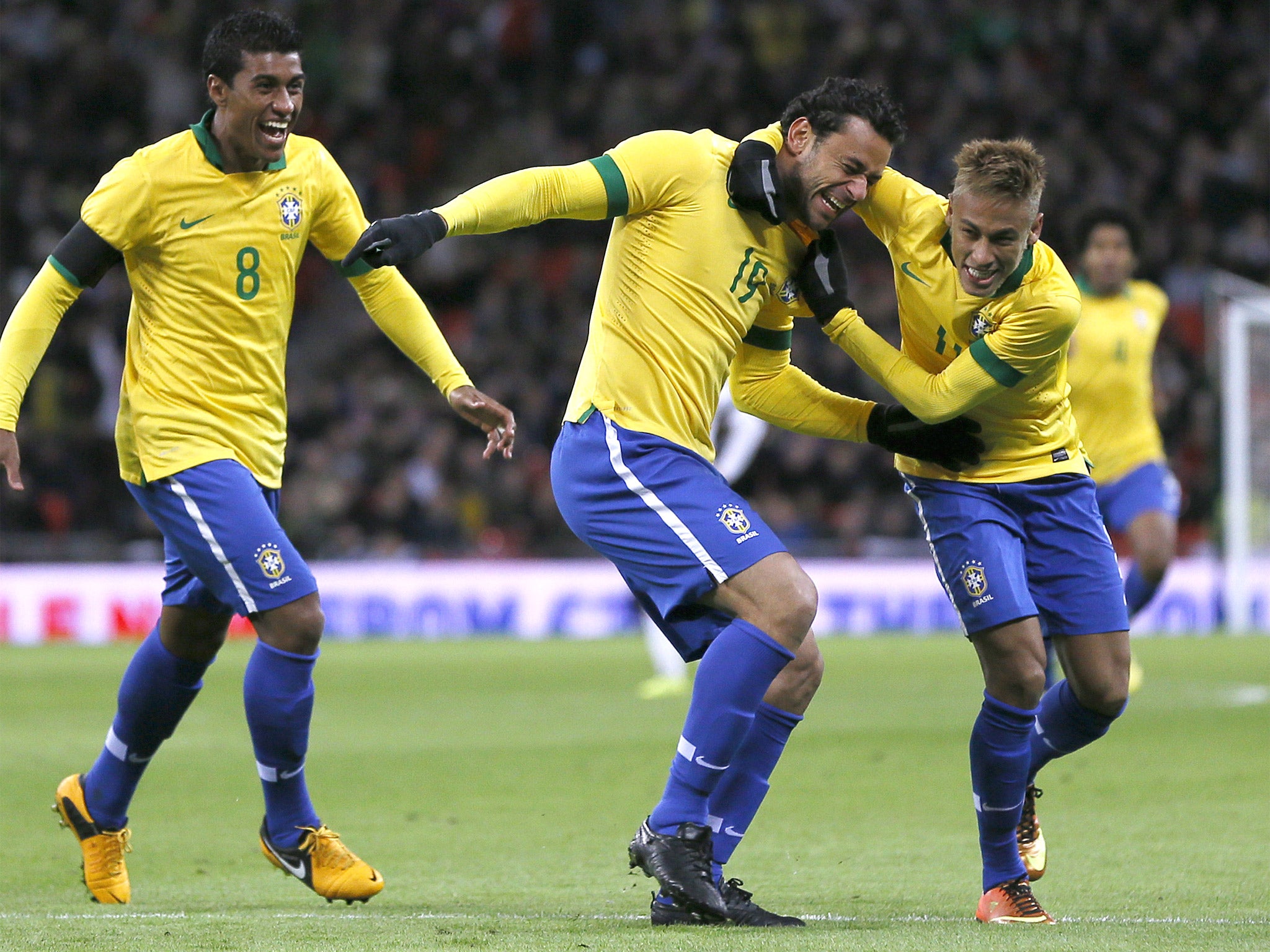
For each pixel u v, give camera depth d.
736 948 12.56
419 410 64.94
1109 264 29.64
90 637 54.62
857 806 22.42
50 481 58.84
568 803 23.11
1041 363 15.09
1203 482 65.19
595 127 75.56
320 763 27.20
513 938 13.19
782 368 16.48
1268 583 57.66
